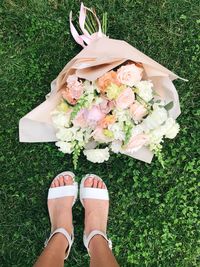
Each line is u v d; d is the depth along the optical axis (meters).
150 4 0.91
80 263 0.93
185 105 0.92
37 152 0.92
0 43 0.90
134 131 0.76
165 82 0.82
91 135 0.79
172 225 0.93
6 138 0.91
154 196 0.93
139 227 0.93
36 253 0.93
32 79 0.91
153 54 0.92
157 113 0.76
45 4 0.90
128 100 0.74
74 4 0.90
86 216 0.90
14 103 0.91
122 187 0.93
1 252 0.93
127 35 0.91
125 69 0.75
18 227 0.93
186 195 0.93
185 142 0.92
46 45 0.91
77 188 0.93
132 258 0.93
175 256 0.94
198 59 0.92
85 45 0.89
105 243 0.85
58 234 0.86
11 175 0.92
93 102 0.76
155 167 0.93
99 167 0.93
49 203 0.91
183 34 0.92
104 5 0.90
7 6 0.90
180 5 0.91
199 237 0.94
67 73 0.80
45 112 0.83
